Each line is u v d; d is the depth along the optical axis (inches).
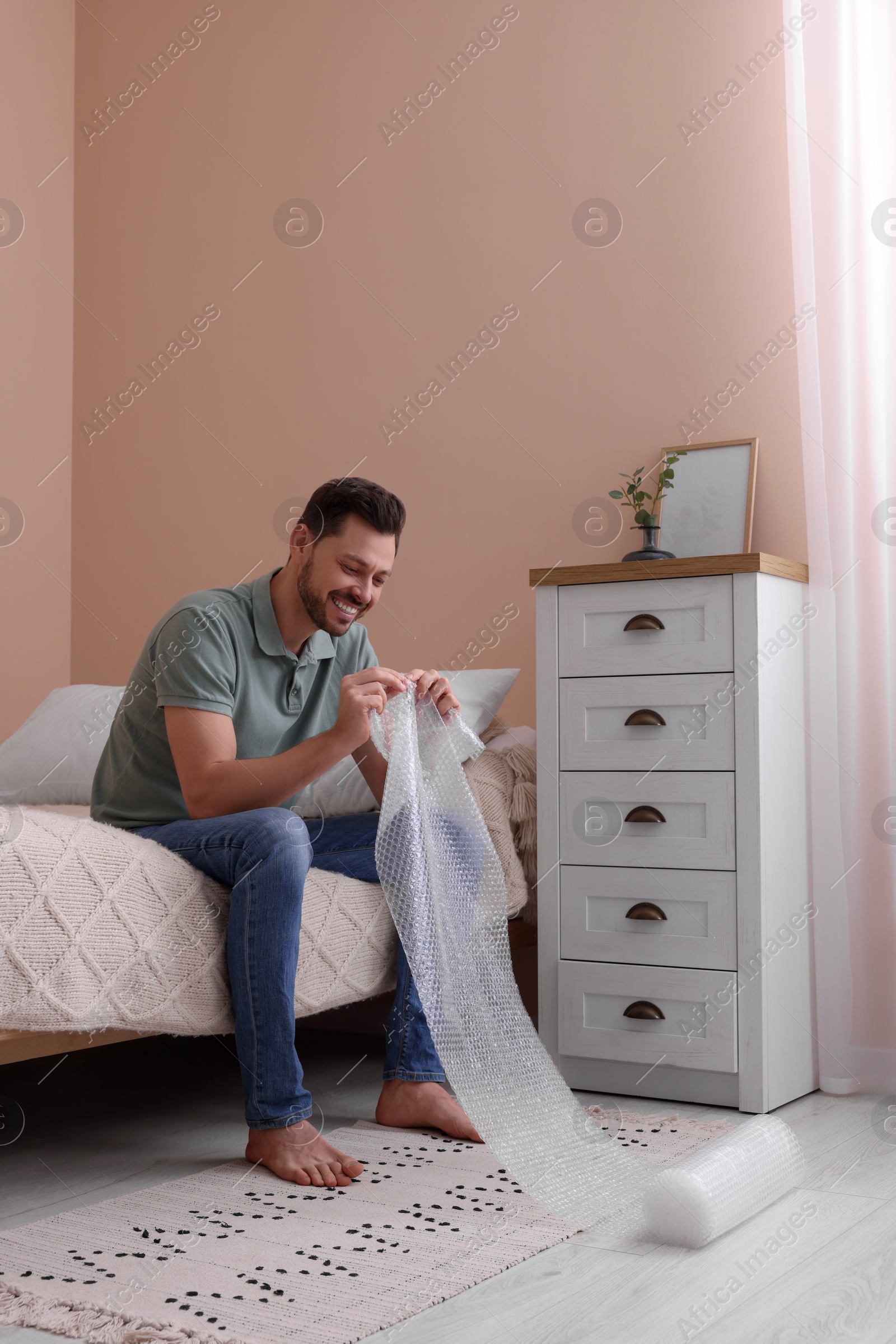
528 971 88.0
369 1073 82.0
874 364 83.0
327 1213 52.8
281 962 59.2
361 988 68.6
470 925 66.3
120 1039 59.7
